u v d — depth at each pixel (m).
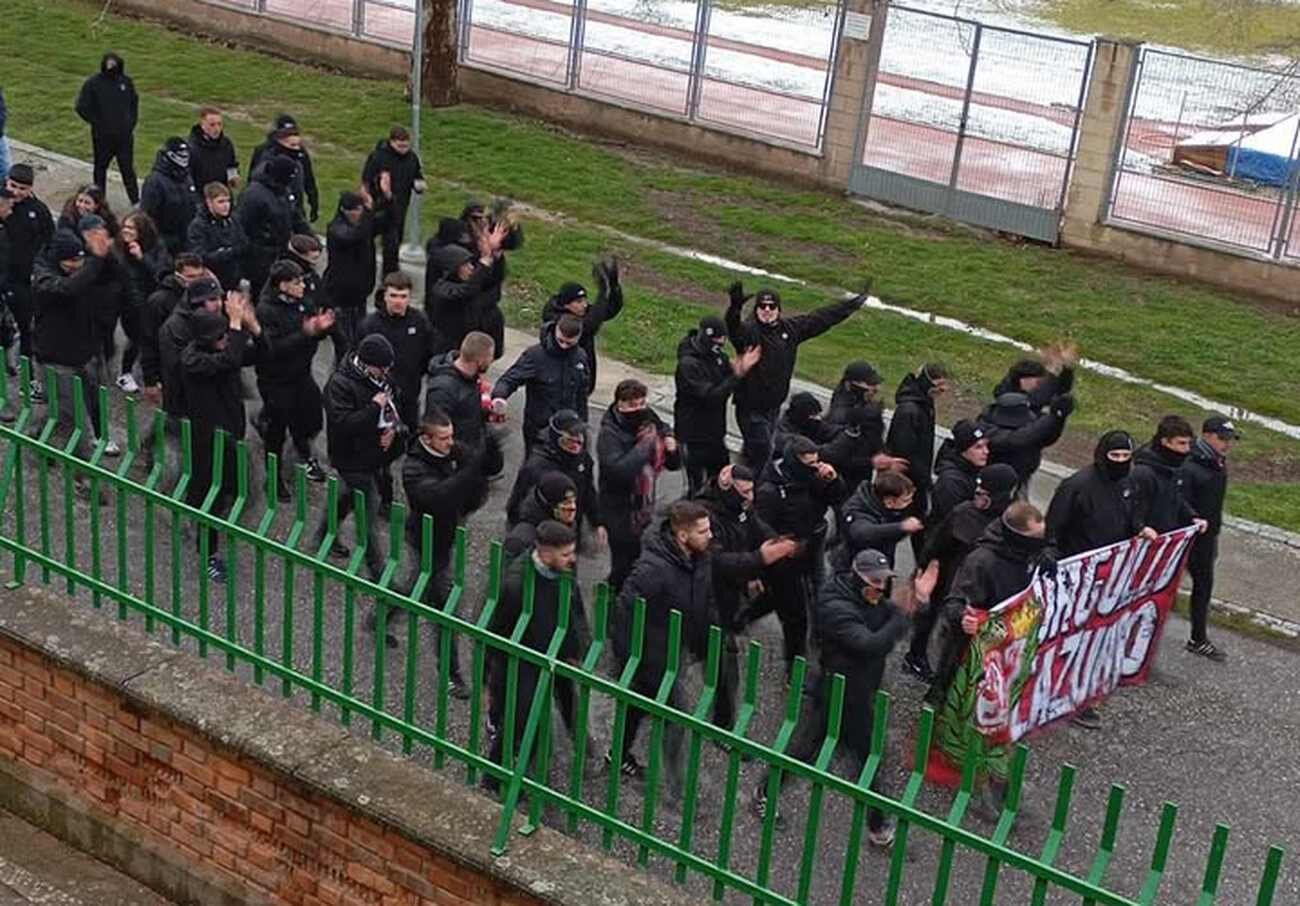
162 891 7.77
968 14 32.62
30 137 20.25
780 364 11.95
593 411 13.66
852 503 9.53
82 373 11.31
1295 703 10.20
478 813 6.85
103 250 11.13
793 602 9.52
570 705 7.62
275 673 7.62
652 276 17.66
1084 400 15.34
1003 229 20.25
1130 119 19.19
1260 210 18.67
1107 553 9.33
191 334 10.16
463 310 12.34
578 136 22.94
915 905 7.82
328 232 13.65
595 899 6.41
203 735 7.30
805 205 20.89
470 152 21.44
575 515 8.96
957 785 8.67
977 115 20.14
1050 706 9.37
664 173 21.61
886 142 20.84
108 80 17.66
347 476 10.15
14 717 8.08
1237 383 16.12
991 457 10.84
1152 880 5.57
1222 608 11.34
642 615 6.62
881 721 6.14
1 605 8.03
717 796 8.41
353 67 25.11
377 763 7.10
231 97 23.19
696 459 11.55
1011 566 8.72
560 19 22.94
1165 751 9.45
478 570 10.57
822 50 25.52
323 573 7.33
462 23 23.70
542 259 17.69
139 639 7.86
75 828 8.02
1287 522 12.94
